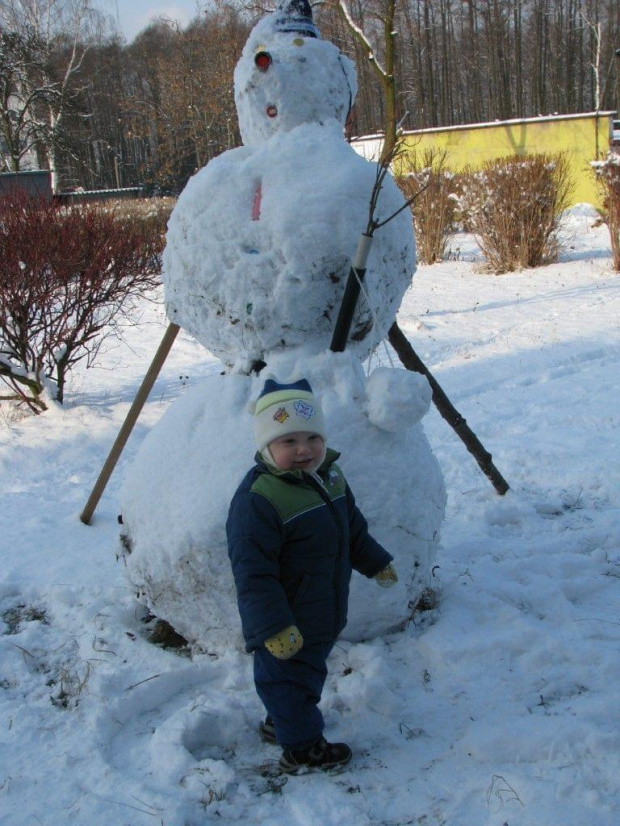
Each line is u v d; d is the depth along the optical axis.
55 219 6.69
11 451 5.88
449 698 2.82
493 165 14.08
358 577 2.95
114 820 2.31
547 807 2.29
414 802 2.37
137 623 3.40
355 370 3.06
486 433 5.92
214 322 3.13
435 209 15.06
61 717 2.81
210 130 31.64
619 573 3.77
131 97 42.84
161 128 33.88
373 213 2.94
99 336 9.73
